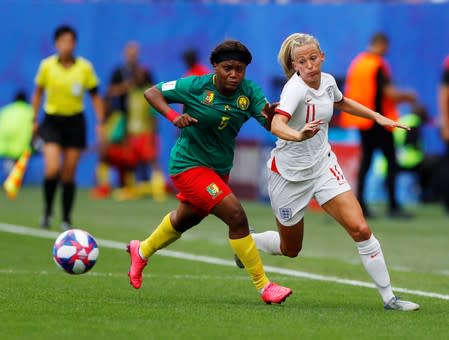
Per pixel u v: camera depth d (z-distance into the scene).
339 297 32.22
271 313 28.14
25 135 81.44
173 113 29.45
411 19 75.25
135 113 75.88
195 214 30.81
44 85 51.81
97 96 52.84
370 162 62.53
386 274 29.30
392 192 64.12
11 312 27.33
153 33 80.75
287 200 30.39
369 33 74.88
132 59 75.56
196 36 79.38
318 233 55.62
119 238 50.19
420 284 36.16
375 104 60.62
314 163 29.62
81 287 33.12
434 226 59.81
